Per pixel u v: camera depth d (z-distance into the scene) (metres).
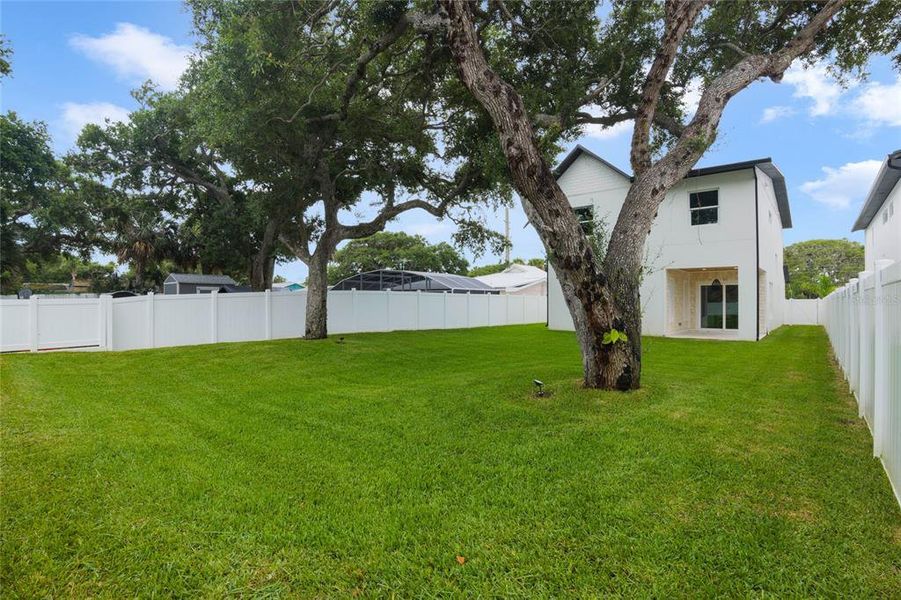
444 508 3.14
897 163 5.77
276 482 3.61
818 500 3.16
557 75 8.12
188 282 23.59
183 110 15.22
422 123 10.46
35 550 2.66
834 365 9.27
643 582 2.32
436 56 8.28
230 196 19.17
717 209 15.27
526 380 7.34
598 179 17.41
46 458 4.09
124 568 2.50
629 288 6.31
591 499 3.22
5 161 17.31
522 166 5.63
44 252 22.64
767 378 7.74
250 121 8.25
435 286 23.05
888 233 15.10
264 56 7.32
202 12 7.95
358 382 7.84
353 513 3.09
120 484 3.55
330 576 2.43
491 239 13.44
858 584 2.28
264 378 8.21
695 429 4.75
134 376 8.28
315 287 13.05
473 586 2.32
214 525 2.94
